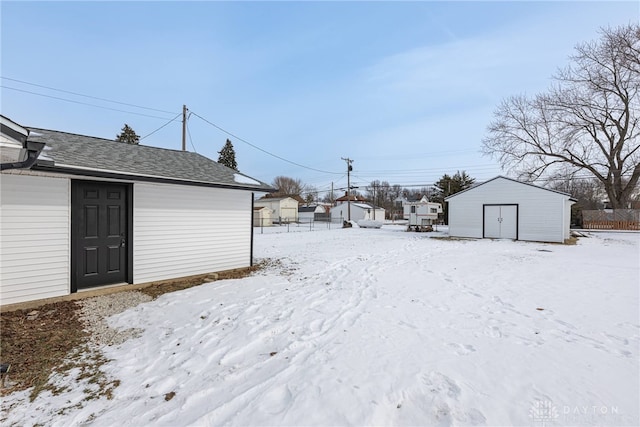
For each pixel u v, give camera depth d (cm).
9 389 274
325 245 1423
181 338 379
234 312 470
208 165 873
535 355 323
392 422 219
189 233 709
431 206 2534
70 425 226
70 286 535
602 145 2286
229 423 220
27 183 493
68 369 308
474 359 314
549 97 2289
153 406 247
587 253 1130
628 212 2298
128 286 604
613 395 250
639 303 507
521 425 215
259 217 3438
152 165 684
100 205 577
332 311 475
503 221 1708
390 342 358
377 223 2991
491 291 595
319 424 217
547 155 2389
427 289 613
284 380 276
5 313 463
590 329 397
